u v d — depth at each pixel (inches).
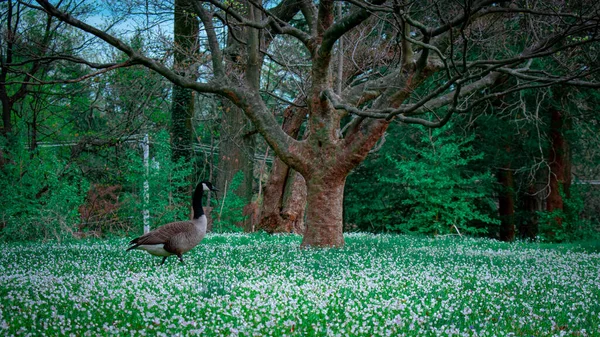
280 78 894.4
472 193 983.0
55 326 232.7
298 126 991.6
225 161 1120.8
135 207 860.0
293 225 999.0
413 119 503.8
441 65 570.6
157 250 421.7
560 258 550.9
